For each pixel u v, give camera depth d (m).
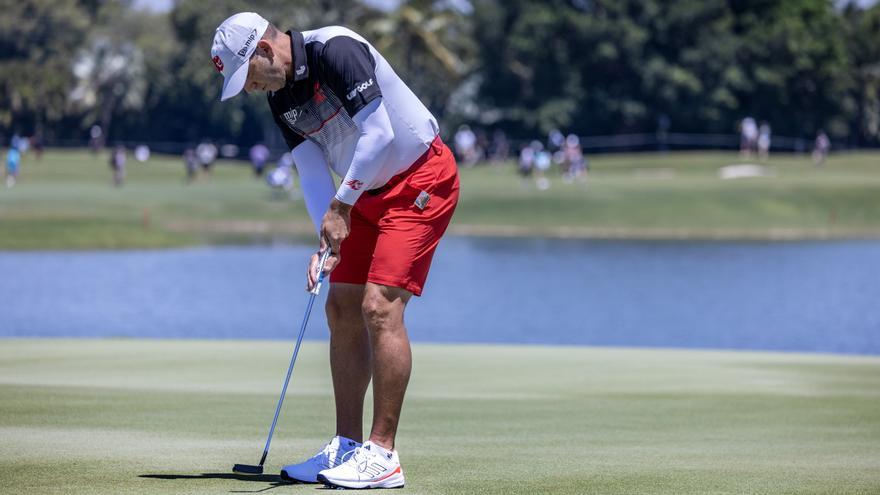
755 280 107.38
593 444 19.31
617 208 177.62
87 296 92.00
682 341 68.44
